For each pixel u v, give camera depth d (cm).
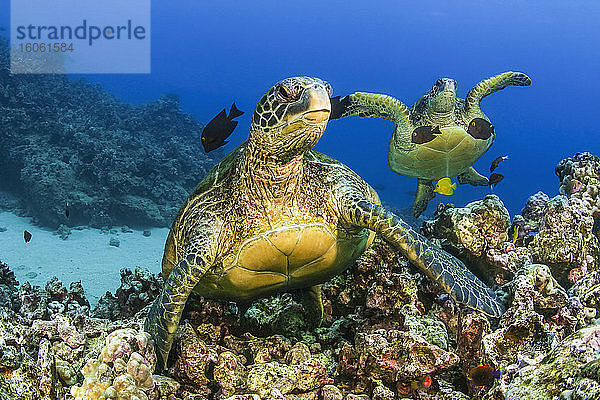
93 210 1869
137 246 1688
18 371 342
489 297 441
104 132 2238
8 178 2106
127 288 682
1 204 1997
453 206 610
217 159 2823
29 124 2141
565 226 549
